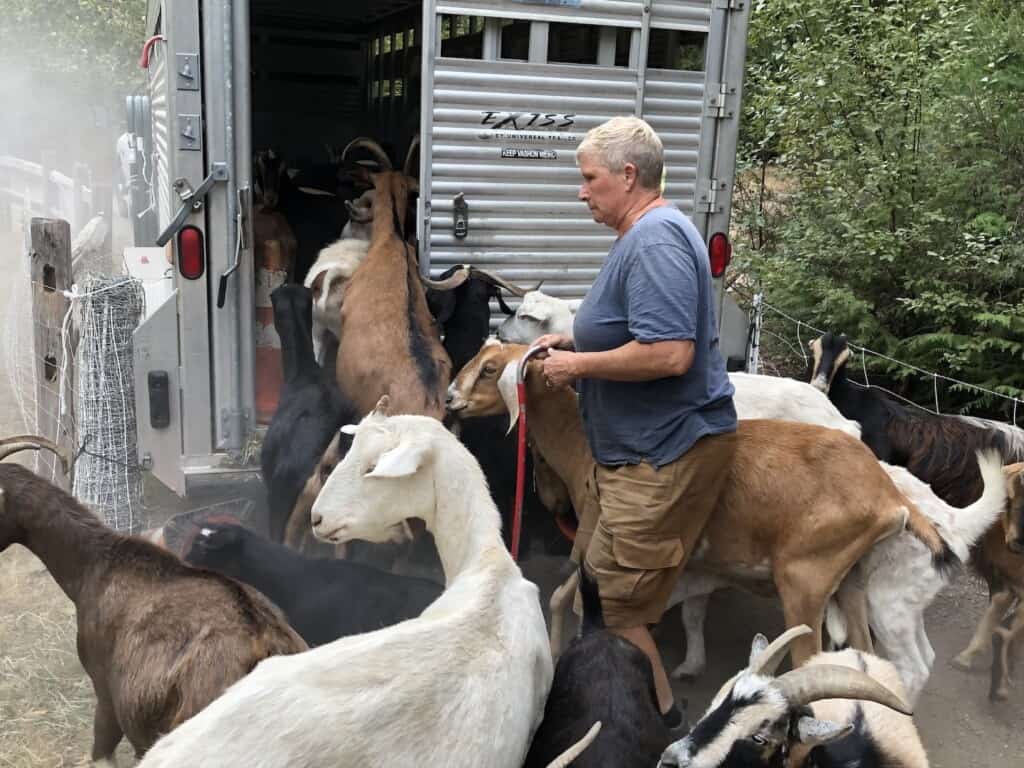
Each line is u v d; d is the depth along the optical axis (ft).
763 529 13.62
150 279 25.95
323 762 8.14
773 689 8.75
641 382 12.01
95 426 18.79
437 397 16.96
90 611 11.83
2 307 34.63
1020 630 15.70
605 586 12.62
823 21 30.55
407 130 29.12
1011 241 26.00
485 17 17.56
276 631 10.98
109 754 12.29
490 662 9.55
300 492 16.05
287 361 17.07
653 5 18.33
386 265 18.48
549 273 18.99
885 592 13.97
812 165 31.42
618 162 11.82
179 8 16.21
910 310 27.94
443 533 11.56
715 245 19.70
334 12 32.07
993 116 27.17
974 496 18.72
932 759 14.67
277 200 25.21
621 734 10.34
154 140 28.14
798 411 17.10
